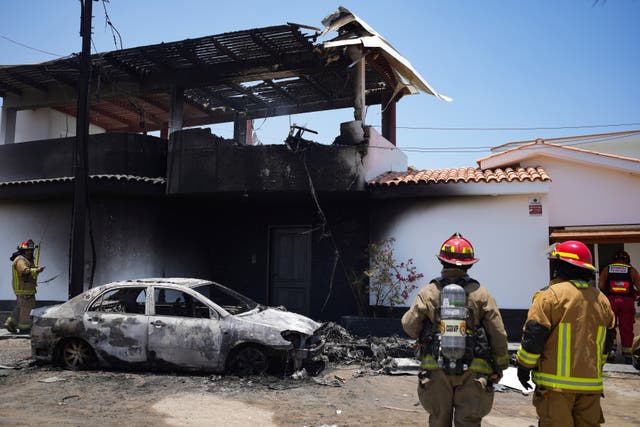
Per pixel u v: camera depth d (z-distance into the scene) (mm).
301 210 12844
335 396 6590
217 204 13336
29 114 16156
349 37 11664
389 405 6242
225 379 7223
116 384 7020
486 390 3596
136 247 12281
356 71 11664
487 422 5594
